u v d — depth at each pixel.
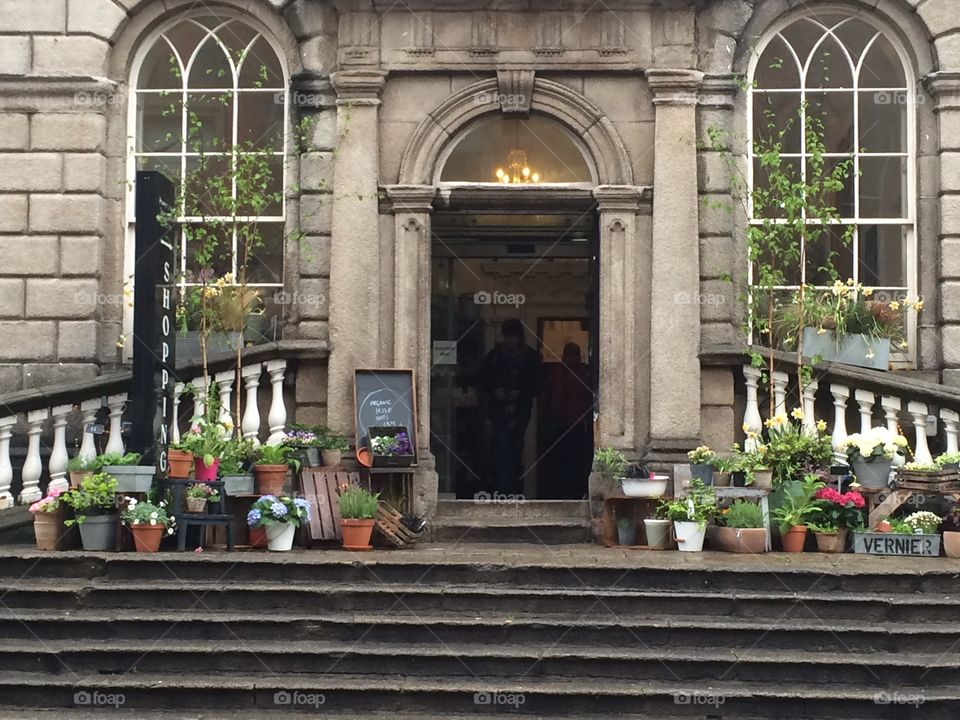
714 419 11.44
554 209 11.80
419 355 11.52
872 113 11.95
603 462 11.10
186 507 9.77
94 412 11.02
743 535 10.14
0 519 10.22
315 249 11.73
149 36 12.20
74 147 11.87
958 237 11.62
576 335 12.73
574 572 8.96
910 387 10.94
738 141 11.77
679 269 11.41
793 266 11.80
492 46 11.61
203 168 11.65
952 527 10.37
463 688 7.86
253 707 7.87
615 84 11.65
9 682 7.89
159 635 8.45
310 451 10.93
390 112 11.70
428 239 11.62
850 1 11.88
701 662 8.10
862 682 8.04
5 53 11.88
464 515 11.32
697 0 11.53
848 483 10.70
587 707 7.83
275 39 12.10
